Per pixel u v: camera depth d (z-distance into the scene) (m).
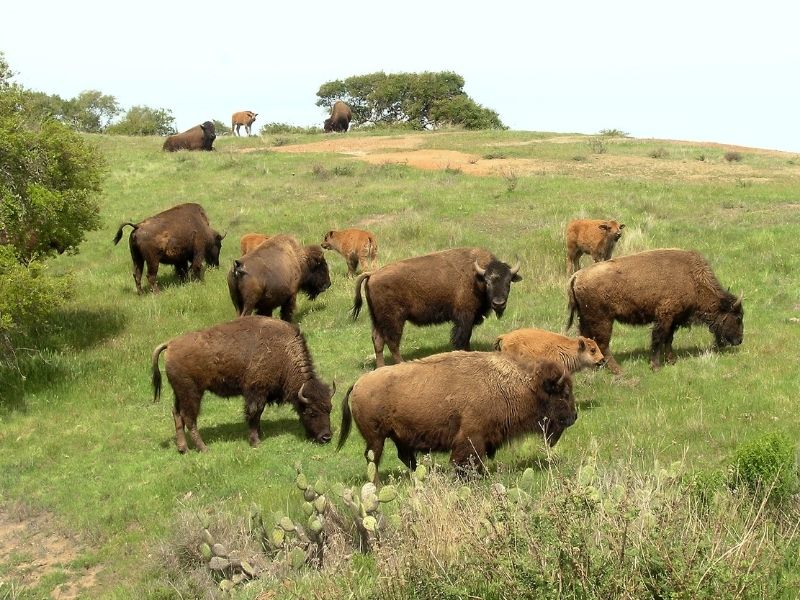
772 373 10.72
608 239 15.59
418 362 8.37
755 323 12.83
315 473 9.67
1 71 14.65
